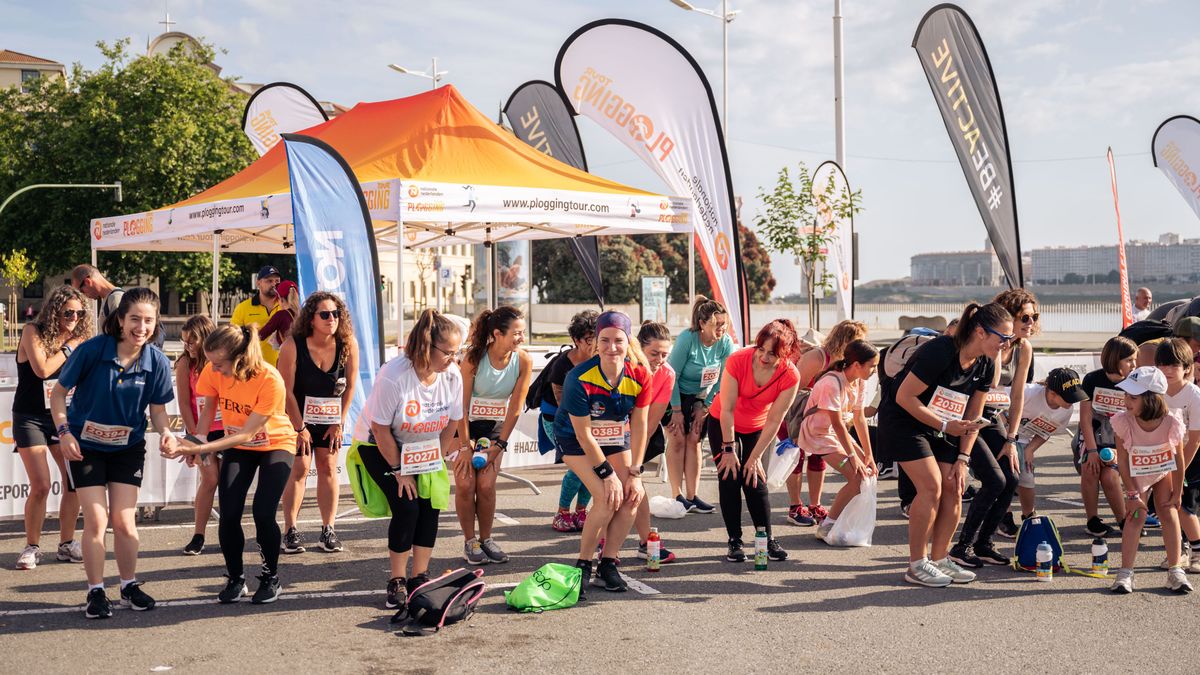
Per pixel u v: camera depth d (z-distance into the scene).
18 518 7.52
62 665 4.46
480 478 6.34
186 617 5.21
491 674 4.39
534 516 8.06
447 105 11.92
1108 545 7.09
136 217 12.09
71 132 37.50
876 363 6.75
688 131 12.49
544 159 12.05
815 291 21.66
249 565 6.37
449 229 14.34
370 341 8.32
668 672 4.43
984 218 12.91
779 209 20.86
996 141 12.75
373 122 12.20
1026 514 7.41
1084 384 7.14
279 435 5.56
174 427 8.38
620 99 12.64
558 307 63.19
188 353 6.57
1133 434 5.79
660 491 9.21
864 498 7.07
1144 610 5.45
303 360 6.48
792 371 6.30
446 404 5.34
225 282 40.22
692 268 12.69
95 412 5.10
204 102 38.41
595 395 5.57
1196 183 16.34
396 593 5.39
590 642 4.86
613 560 5.86
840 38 19.19
